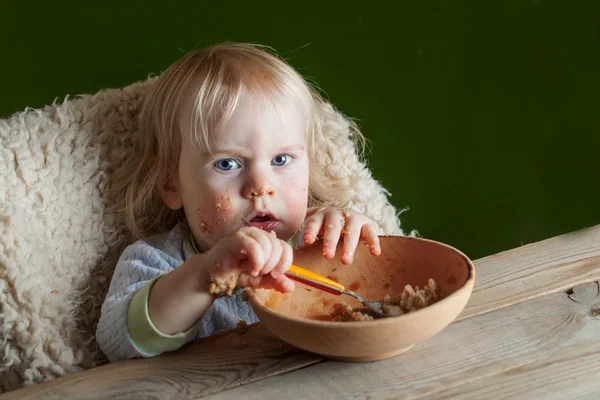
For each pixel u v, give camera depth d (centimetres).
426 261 94
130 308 93
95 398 77
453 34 210
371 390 75
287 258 83
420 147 215
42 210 113
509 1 214
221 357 84
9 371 106
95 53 168
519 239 229
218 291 84
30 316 106
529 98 223
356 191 140
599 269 98
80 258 117
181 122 116
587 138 231
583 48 225
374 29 199
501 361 79
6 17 159
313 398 74
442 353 81
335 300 95
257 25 183
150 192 124
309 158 131
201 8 174
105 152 123
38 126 118
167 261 119
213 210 113
